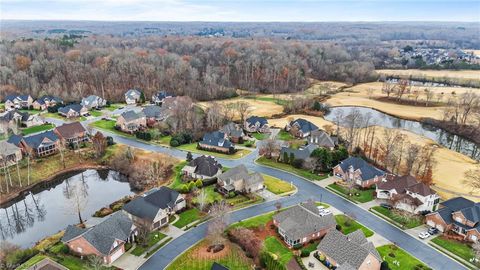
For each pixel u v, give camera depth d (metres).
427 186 85.12
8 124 129.38
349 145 122.50
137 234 72.00
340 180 98.50
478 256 65.50
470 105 157.62
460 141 142.88
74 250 67.19
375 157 111.25
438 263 66.50
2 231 78.69
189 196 88.06
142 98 176.50
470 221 73.75
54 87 177.88
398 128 151.75
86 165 110.56
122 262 65.19
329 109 177.62
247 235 70.19
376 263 63.59
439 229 76.62
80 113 154.88
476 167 111.75
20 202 92.31
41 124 142.88
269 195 89.88
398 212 81.31
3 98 175.50
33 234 77.19
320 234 73.50
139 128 138.12
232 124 133.50
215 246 69.06
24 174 102.44
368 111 177.50
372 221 79.75
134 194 92.81
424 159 106.25
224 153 116.56
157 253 67.75
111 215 74.12
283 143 119.12
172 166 106.50
